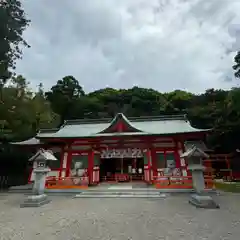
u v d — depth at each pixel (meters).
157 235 5.43
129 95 55.53
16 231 5.92
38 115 28.05
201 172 9.91
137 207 9.24
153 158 16.55
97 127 21.16
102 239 5.17
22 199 12.02
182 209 8.70
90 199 11.72
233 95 23.55
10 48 19.45
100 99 56.16
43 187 11.12
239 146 26.48
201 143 17.45
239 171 22.20
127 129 17.08
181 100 46.06
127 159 24.27
